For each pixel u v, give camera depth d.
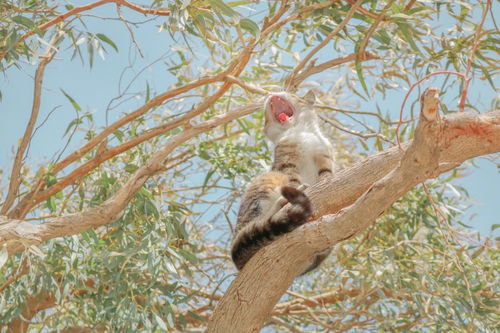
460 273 6.49
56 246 6.13
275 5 7.16
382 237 7.90
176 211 7.15
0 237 4.75
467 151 4.47
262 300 4.96
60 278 6.99
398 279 6.80
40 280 6.31
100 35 6.63
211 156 7.89
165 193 8.24
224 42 7.07
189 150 7.97
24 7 6.69
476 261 7.06
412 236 7.58
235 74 7.00
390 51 7.85
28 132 6.41
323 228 4.73
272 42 7.31
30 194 6.38
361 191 5.28
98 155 6.53
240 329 4.95
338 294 8.12
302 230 4.86
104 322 6.44
